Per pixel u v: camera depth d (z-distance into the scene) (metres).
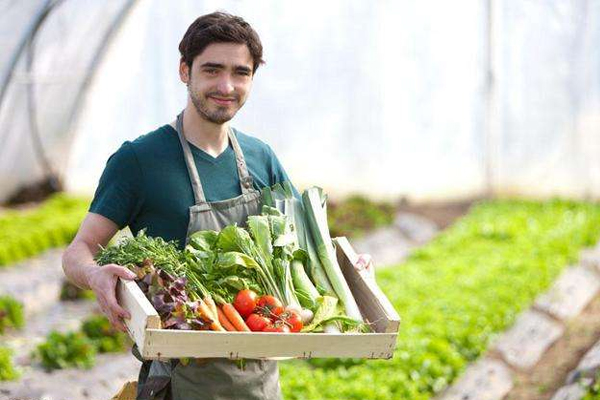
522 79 18.28
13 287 13.09
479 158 18.77
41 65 16.47
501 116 18.52
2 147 17.36
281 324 4.52
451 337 10.81
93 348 10.49
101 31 16.66
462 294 12.45
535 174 18.64
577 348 11.28
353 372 9.69
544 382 10.32
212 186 5.02
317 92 18.42
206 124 4.99
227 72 4.77
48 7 15.03
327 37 18.19
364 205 18.06
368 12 18.11
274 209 5.02
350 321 4.68
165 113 18.05
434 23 18.23
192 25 4.82
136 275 4.45
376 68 18.42
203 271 4.68
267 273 4.80
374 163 18.88
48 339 10.38
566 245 14.95
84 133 18.20
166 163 4.94
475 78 18.41
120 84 17.91
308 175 18.92
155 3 17.42
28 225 15.61
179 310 4.32
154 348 4.20
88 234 4.85
